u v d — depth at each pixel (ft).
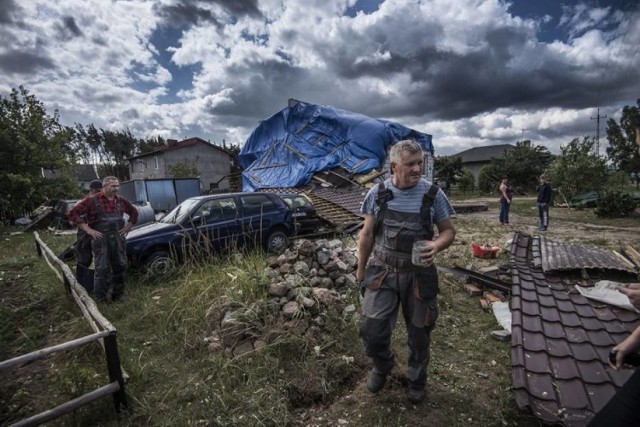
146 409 8.24
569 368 8.71
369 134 47.83
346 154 47.52
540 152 109.60
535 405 7.39
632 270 15.37
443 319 12.61
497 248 21.53
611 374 8.39
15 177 48.16
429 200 7.05
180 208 21.43
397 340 10.89
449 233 7.07
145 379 9.43
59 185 55.88
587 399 7.54
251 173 52.29
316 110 53.42
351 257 15.69
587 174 61.21
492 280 15.60
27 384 9.52
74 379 9.20
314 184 44.83
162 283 16.87
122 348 10.93
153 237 18.30
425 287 7.05
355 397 8.42
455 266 17.95
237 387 8.87
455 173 118.83
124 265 15.15
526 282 14.75
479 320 12.71
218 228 20.33
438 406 7.95
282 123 55.98
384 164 47.91
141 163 129.08
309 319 10.98
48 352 6.88
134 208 15.75
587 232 32.81
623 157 82.28
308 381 8.99
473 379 9.04
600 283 14.03
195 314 12.24
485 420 7.51
